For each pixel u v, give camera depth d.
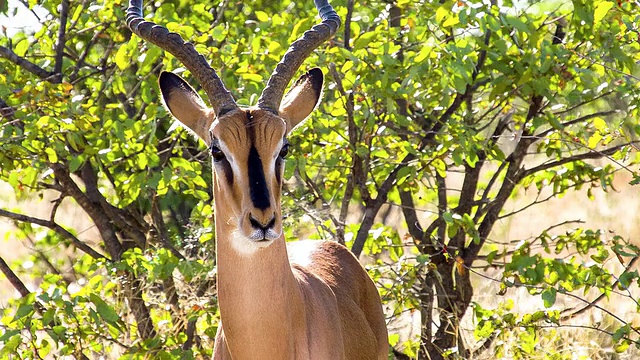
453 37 16.42
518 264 15.12
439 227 17.91
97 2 18.06
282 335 10.09
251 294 9.95
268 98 10.41
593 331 18.06
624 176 31.33
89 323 14.54
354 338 12.13
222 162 9.72
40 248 20.39
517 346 15.79
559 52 15.11
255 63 16.03
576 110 20.42
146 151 15.68
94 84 17.08
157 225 18.73
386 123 16.22
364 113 14.98
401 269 15.86
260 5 19.62
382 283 17.09
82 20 17.55
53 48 17.66
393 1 17.86
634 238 25.23
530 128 16.00
